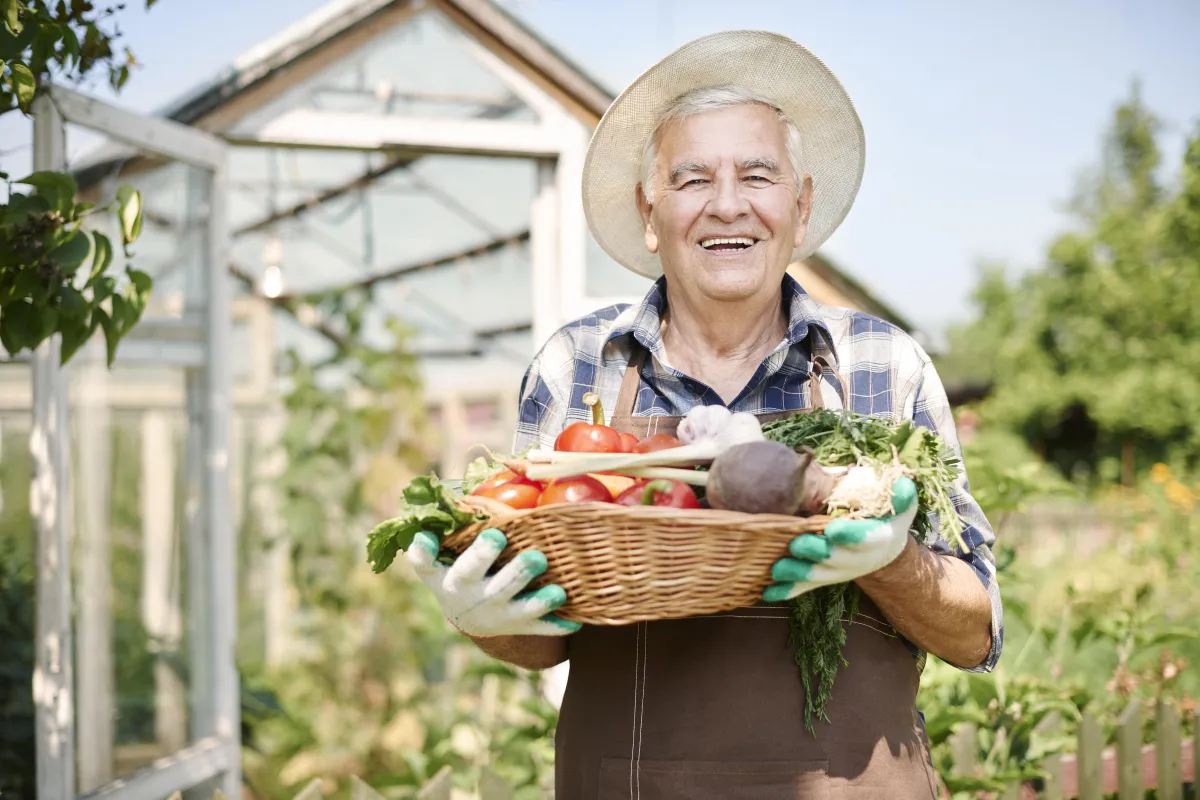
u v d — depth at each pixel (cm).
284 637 624
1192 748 302
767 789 150
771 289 173
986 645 162
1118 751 285
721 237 169
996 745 268
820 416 150
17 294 217
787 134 180
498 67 422
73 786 274
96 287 232
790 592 131
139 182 330
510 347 756
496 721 448
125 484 352
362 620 552
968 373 2086
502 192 522
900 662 160
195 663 362
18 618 309
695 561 126
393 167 505
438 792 212
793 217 175
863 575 138
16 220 216
